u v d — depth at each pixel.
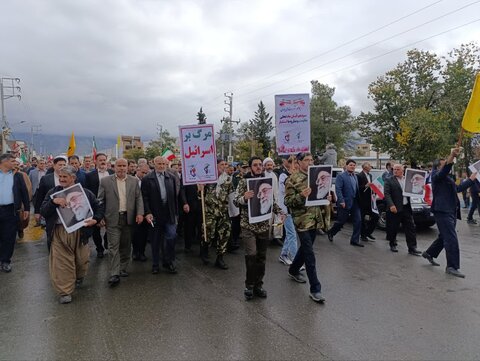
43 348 3.77
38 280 6.02
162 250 6.79
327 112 61.78
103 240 8.77
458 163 28.17
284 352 3.67
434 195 6.54
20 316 4.57
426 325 4.28
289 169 7.47
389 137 34.78
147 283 5.86
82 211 5.07
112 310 4.75
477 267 6.80
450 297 5.20
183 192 7.21
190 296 5.27
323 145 61.81
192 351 3.70
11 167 6.56
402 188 7.85
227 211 6.82
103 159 7.77
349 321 4.39
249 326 4.26
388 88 33.97
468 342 3.87
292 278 6.05
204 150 6.46
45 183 7.02
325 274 6.33
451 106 30.97
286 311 4.71
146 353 3.66
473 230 10.98
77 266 5.35
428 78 33.44
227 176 7.07
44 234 9.78
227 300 5.11
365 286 5.69
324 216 5.32
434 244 6.86
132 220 6.04
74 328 4.23
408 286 5.69
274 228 8.20
